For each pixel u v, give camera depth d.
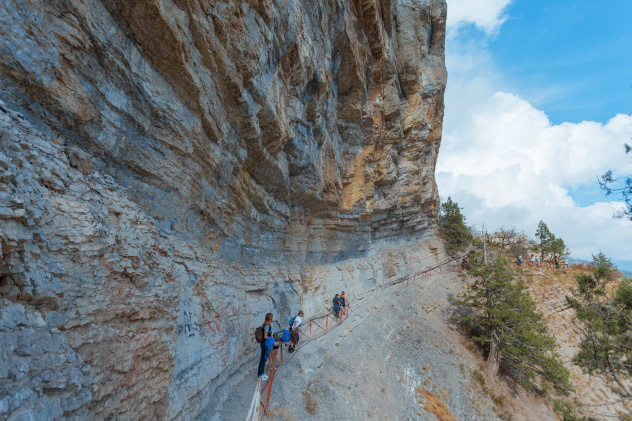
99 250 4.32
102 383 4.12
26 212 3.33
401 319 22.94
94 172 4.96
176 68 6.04
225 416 7.79
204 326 7.66
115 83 5.14
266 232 13.91
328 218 19.06
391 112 22.09
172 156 6.73
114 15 4.92
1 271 3.09
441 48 30.53
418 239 37.00
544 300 30.61
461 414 16.62
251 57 7.91
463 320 24.36
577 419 16.28
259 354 11.18
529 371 20.92
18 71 3.71
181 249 7.05
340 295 19.14
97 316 4.18
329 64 14.16
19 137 3.58
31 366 3.09
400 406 14.28
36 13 3.83
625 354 12.60
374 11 16.84
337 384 12.29
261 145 10.36
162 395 5.50
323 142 15.83
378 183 23.91
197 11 6.00
